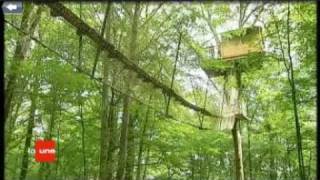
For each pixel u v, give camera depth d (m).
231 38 13.41
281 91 13.20
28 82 11.70
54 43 10.87
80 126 14.77
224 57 13.66
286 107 12.90
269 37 12.80
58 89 12.04
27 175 14.48
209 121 15.00
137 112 14.88
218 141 19.19
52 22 11.24
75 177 15.37
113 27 12.72
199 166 22.84
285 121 14.41
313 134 13.66
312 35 10.67
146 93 11.02
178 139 17.34
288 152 16.97
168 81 13.82
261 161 20.47
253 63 14.01
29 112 14.16
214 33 14.38
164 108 11.92
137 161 19.62
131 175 15.45
